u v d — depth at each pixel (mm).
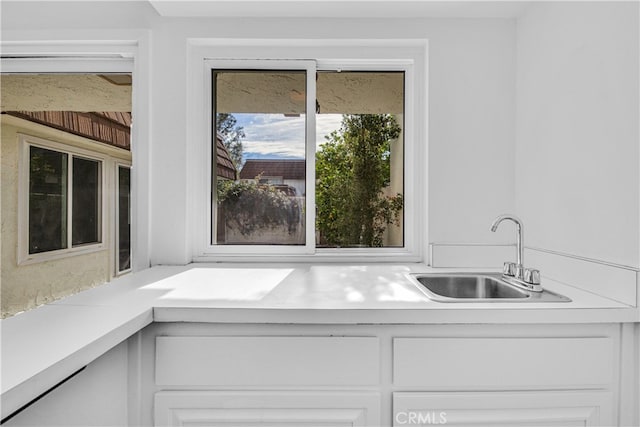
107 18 1774
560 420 1118
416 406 1109
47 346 808
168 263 1796
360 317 1096
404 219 1950
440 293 1603
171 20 1780
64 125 1835
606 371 1120
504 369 1116
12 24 1757
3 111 1809
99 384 987
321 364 1115
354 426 1115
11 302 1774
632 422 1131
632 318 1104
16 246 1782
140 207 1777
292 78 1905
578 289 1343
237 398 1112
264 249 1905
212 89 1906
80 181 1829
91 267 1831
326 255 1906
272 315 1099
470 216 1817
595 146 1271
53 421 823
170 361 1109
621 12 1154
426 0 1641
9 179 1785
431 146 1812
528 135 1694
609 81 1206
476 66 1806
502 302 1166
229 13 1745
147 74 1767
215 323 1126
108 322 970
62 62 1842
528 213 1696
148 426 1127
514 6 1687
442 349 1115
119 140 1841
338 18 1790
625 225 1151
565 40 1425
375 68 1944
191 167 1845
